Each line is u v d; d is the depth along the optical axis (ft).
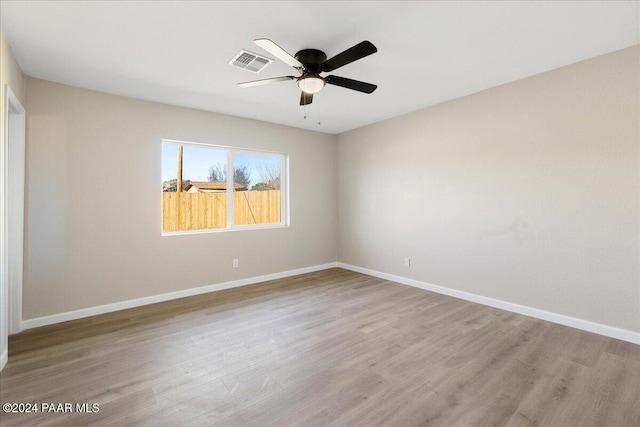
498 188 10.49
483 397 5.82
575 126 8.77
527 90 9.69
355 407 5.56
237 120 13.55
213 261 12.85
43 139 9.31
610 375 6.49
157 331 8.81
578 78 8.67
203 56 8.05
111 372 6.69
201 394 5.94
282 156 15.64
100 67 8.61
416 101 11.90
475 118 11.05
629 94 7.88
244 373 6.66
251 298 11.83
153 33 6.98
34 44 7.38
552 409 5.48
